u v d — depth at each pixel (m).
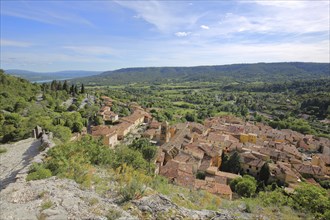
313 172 51.84
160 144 63.91
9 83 92.50
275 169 49.84
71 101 111.62
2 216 9.46
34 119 51.88
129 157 23.62
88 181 14.70
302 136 86.31
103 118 86.62
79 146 21.53
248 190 32.88
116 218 9.88
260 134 83.00
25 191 12.33
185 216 11.08
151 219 10.39
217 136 70.31
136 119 88.12
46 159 18.92
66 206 10.62
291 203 17.48
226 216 12.13
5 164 22.52
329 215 15.83
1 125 48.06
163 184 18.94
